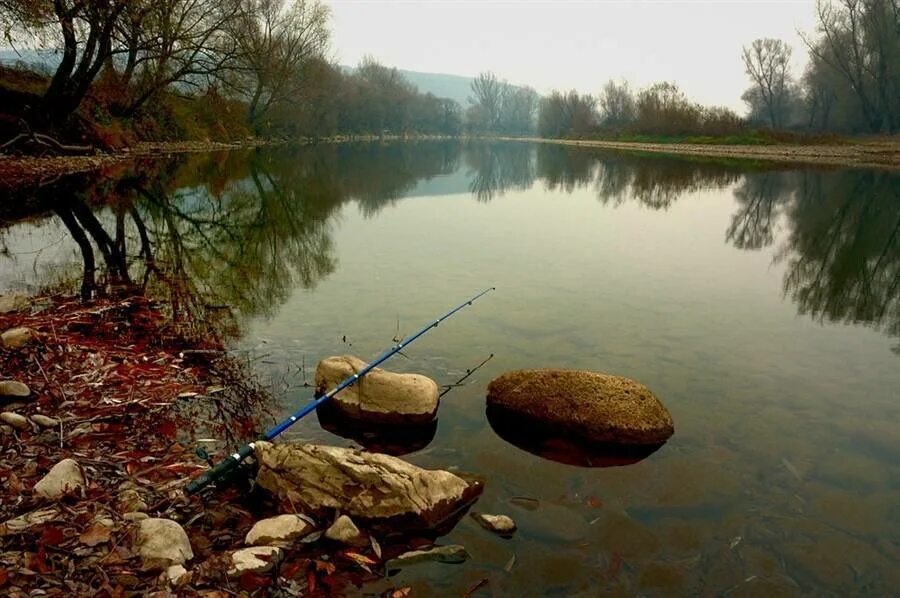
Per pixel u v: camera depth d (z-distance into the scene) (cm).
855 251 1167
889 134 4809
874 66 4956
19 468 345
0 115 1845
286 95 4431
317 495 341
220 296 762
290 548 307
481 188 2230
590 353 605
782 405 507
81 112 2278
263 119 4622
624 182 2559
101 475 350
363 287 821
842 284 916
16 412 411
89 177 1809
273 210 1494
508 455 421
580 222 1464
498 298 782
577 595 293
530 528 341
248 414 455
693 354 614
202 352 566
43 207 1350
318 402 436
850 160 3809
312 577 290
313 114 5338
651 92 6675
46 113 1984
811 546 335
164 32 2175
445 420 468
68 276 827
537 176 2861
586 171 3197
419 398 457
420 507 334
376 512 333
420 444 433
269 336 621
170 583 267
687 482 393
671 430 454
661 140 6256
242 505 348
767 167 3328
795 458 425
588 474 401
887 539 343
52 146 1945
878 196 1994
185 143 3325
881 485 395
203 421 437
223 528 323
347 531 318
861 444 446
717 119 5812
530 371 491
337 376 482
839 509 369
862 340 671
